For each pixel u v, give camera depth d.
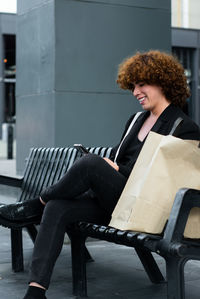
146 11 6.29
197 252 2.26
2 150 20.81
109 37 6.11
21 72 6.70
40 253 2.52
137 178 2.46
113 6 6.12
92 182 2.60
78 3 5.96
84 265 3.04
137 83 2.72
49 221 2.58
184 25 30.75
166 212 2.40
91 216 2.70
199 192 2.33
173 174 2.41
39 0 6.19
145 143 2.47
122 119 6.19
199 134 2.60
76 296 3.04
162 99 2.74
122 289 3.21
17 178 4.42
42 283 2.47
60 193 2.62
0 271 3.69
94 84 6.05
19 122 6.82
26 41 6.54
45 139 6.12
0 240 4.92
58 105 5.90
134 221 2.39
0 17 32.59
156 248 2.29
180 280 2.24
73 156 3.78
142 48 6.27
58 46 5.88
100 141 6.09
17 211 3.01
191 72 31.66
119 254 4.23
